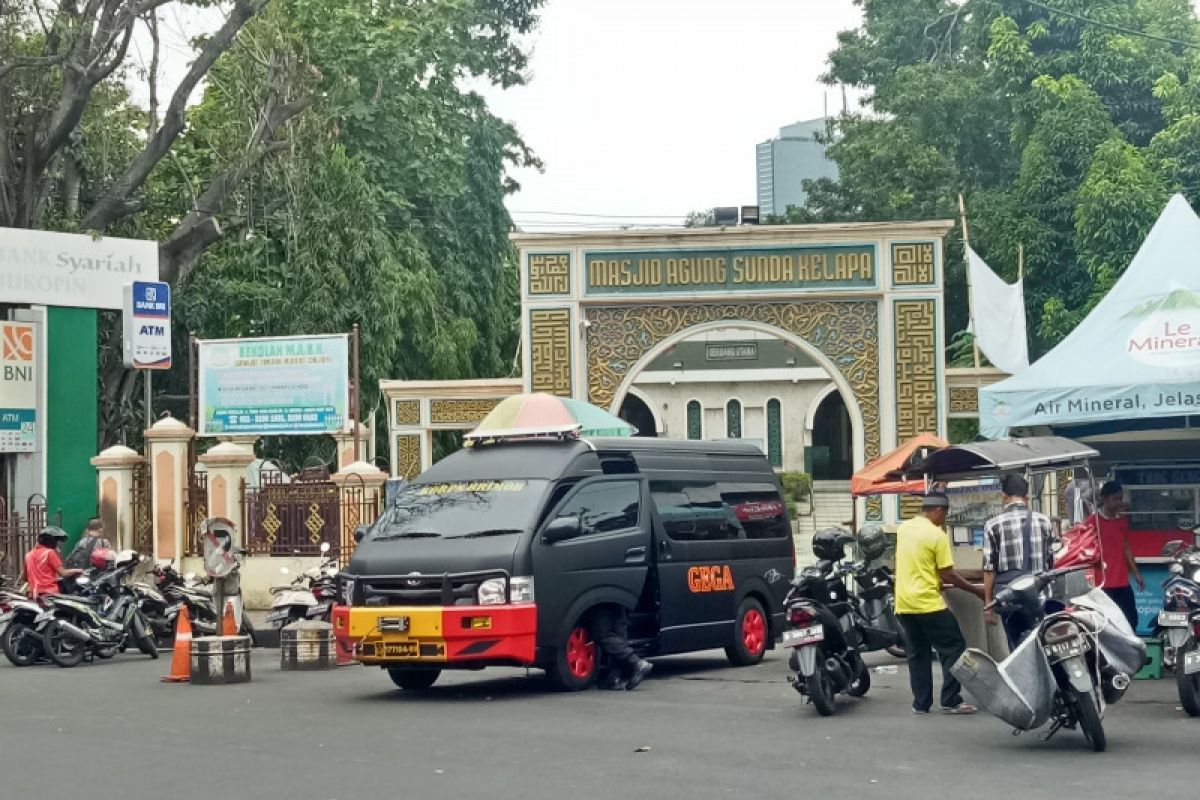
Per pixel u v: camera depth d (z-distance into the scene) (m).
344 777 9.57
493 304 44.06
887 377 26.44
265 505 23.19
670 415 51.09
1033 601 10.91
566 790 8.96
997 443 13.77
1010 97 41.28
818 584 12.60
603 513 14.94
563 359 26.81
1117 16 40.59
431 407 31.25
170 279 31.95
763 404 50.88
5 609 18.41
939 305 26.39
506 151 46.69
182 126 31.11
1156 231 16.17
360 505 22.73
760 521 17.56
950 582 12.24
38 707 13.56
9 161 30.72
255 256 35.22
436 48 37.84
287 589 18.80
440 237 41.59
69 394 28.16
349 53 35.97
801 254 26.69
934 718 11.91
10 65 28.84
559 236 26.80
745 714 12.41
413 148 38.16
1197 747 10.25
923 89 45.09
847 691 13.08
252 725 12.15
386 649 13.92
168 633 20.05
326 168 33.69
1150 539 15.39
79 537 28.06
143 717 12.76
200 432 24.36
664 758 10.12
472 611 13.71
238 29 30.83
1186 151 37.50
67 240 28.14
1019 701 10.19
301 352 24.05
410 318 36.59
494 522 14.30
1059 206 38.44
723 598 16.61
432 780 9.40
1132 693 12.93
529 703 13.40
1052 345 38.09
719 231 26.67
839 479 52.69
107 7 29.66
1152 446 17.11
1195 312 15.07
